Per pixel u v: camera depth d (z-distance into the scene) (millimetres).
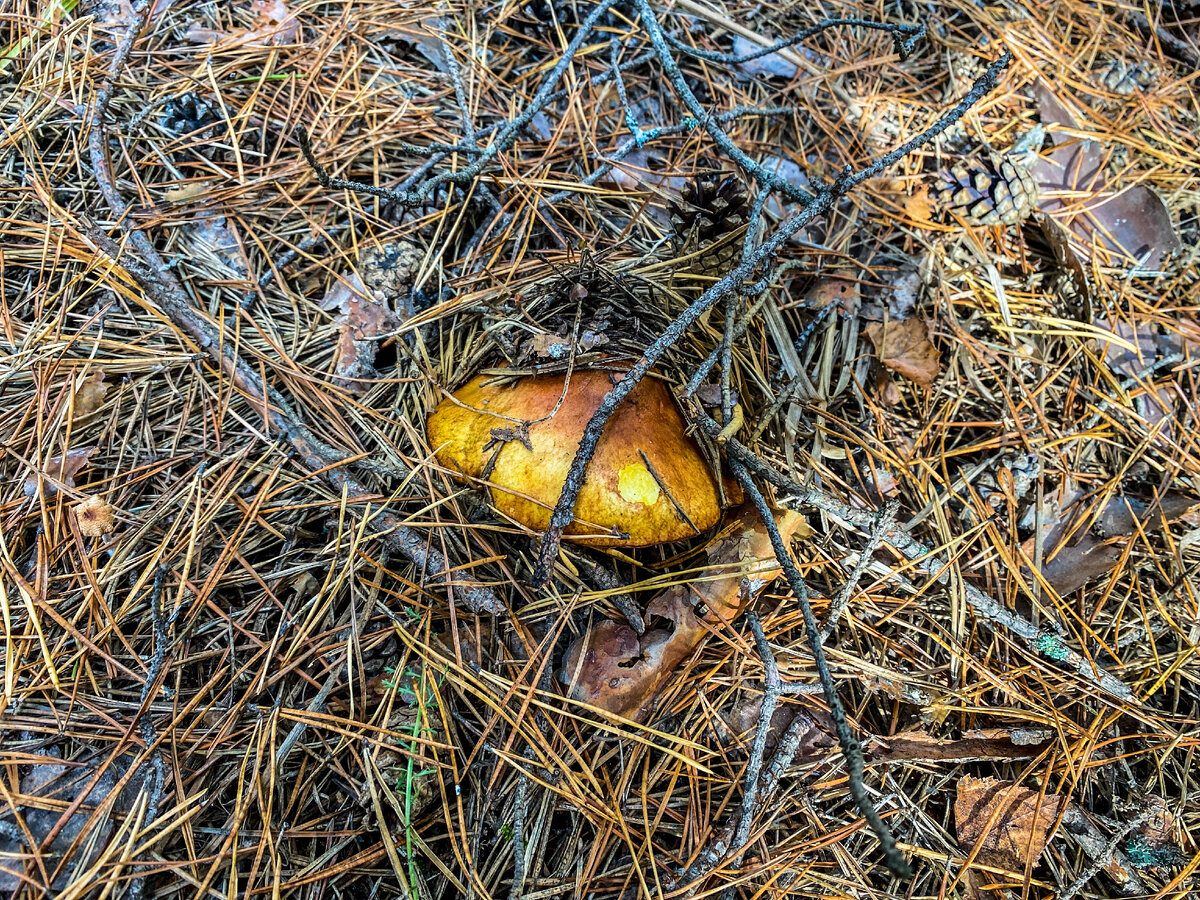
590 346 266
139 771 231
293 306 289
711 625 262
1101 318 321
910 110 348
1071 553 292
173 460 265
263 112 312
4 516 251
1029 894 254
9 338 268
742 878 244
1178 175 343
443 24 337
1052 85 349
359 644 251
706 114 302
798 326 313
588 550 271
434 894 240
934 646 280
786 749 255
